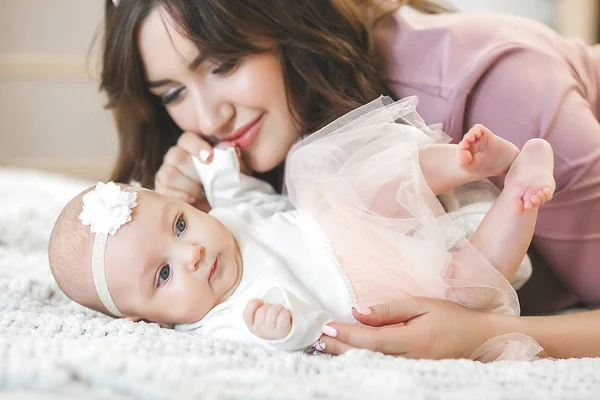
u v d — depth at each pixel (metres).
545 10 2.34
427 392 0.63
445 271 0.88
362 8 1.20
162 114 1.29
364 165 0.96
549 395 0.64
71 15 2.50
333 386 0.65
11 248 1.39
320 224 0.96
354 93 1.13
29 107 2.52
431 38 1.09
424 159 0.93
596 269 0.98
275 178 1.29
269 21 1.07
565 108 0.96
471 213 0.99
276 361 0.75
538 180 0.82
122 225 0.92
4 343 0.74
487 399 0.62
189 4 1.03
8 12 2.47
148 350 0.75
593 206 0.95
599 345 0.88
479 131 0.83
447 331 0.83
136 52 1.11
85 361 0.66
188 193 1.19
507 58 1.01
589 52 1.15
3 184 1.76
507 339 0.83
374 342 0.80
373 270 0.90
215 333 0.88
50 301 1.05
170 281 0.90
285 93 1.12
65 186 1.81
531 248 1.11
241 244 0.96
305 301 0.86
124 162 1.34
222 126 1.12
